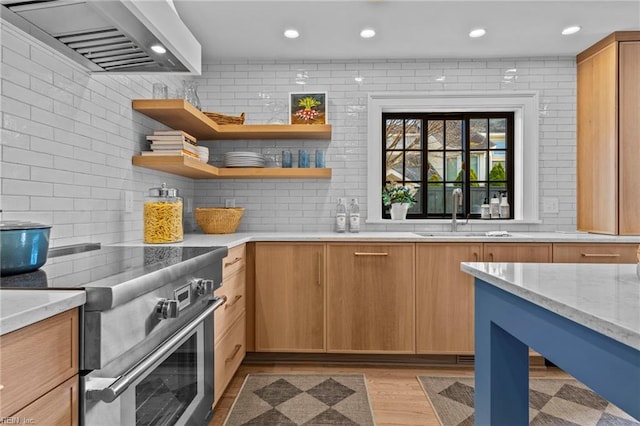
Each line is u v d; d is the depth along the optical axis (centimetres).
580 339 79
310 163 327
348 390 228
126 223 222
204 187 332
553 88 324
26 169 147
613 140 282
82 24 137
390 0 238
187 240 236
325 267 265
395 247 263
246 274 267
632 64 279
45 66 158
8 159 139
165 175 273
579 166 319
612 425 189
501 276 111
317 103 323
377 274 264
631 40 279
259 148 329
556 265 132
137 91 236
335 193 328
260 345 265
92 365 87
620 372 69
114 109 210
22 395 70
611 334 66
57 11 128
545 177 325
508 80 324
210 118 293
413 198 330
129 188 226
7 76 139
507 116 338
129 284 96
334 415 200
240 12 251
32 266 108
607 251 258
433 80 326
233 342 225
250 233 307
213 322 175
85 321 88
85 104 184
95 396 87
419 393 225
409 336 262
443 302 262
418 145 342
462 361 268
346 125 328
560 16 257
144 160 228
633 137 279
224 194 331
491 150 340
